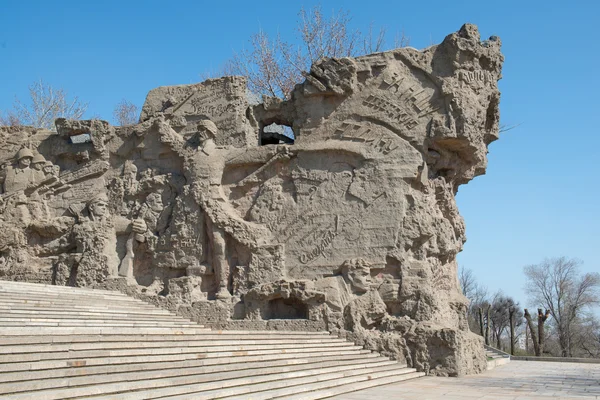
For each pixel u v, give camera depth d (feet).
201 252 63.41
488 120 66.33
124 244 67.72
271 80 110.22
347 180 60.59
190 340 43.65
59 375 30.68
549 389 45.11
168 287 63.93
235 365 40.42
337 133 61.87
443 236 60.34
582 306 171.42
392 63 61.46
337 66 61.77
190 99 69.31
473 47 59.67
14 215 71.92
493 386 46.80
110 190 70.18
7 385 27.58
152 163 69.41
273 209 62.28
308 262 60.08
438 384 47.80
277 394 36.86
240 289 61.36
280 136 74.23
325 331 57.16
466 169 64.90
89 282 66.33
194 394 33.04
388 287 57.21
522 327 212.02
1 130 75.77
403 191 58.70
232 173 65.67
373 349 55.52
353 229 59.36
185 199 64.95
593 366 74.95
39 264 70.69
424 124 59.57
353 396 40.04
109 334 39.24
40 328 35.60
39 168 73.46
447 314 60.85
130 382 32.12
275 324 58.75
